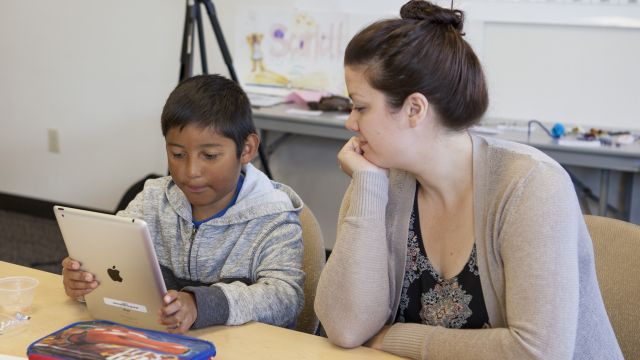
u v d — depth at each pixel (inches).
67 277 49.7
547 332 41.6
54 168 163.8
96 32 151.9
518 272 42.9
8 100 165.5
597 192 115.7
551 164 45.0
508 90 119.4
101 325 44.4
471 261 47.2
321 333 70.2
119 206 143.9
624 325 53.0
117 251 45.9
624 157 97.1
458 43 45.1
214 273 58.9
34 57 160.2
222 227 58.9
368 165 49.1
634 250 53.1
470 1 118.3
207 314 47.9
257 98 130.4
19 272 58.0
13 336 46.5
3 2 160.9
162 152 150.4
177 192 60.1
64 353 39.8
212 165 55.6
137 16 146.4
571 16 113.1
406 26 44.3
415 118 44.6
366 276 47.6
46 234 154.7
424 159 46.8
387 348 47.0
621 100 113.5
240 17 134.6
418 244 50.0
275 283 53.9
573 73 115.3
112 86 152.7
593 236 55.3
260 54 134.0
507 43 118.1
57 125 161.0
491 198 45.8
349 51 45.2
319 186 137.9
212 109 54.9
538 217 42.9
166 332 46.1
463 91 44.9
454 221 48.4
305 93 127.7
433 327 46.4
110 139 155.6
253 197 58.7
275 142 136.7
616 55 112.6
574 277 42.4
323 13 127.5
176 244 59.7
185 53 123.3
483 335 43.9
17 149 167.2
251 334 47.9
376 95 44.7
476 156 46.8
